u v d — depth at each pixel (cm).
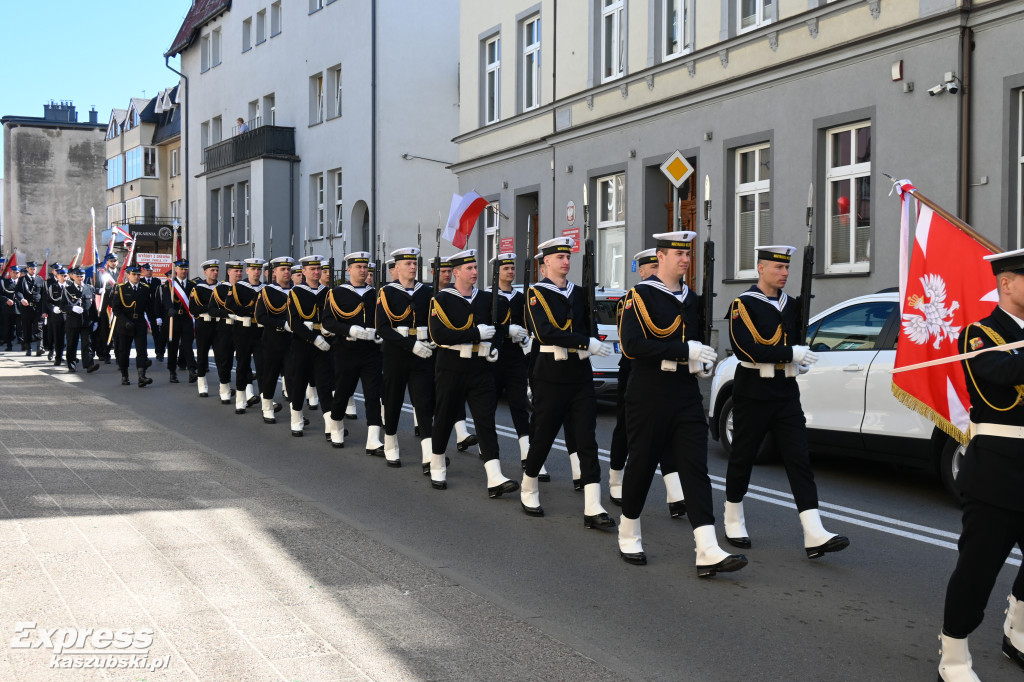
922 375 543
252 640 475
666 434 611
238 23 4016
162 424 1207
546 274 732
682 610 540
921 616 535
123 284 1636
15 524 682
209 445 1067
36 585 550
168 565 596
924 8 1345
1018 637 467
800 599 562
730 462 672
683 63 1772
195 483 845
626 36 1930
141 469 900
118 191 6225
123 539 650
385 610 527
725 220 1703
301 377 1137
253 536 672
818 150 1523
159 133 5675
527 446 938
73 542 640
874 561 640
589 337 713
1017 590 465
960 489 432
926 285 546
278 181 3562
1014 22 1252
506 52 2328
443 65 3166
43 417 1231
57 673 428
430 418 920
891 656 477
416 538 686
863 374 846
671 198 1869
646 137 1883
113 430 1135
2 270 2609
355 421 1264
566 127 2112
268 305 1213
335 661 452
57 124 7912
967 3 1298
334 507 779
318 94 3491
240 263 1363
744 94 1655
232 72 4078
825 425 872
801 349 633
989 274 527
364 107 3152
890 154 1402
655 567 624
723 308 1709
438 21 3158
